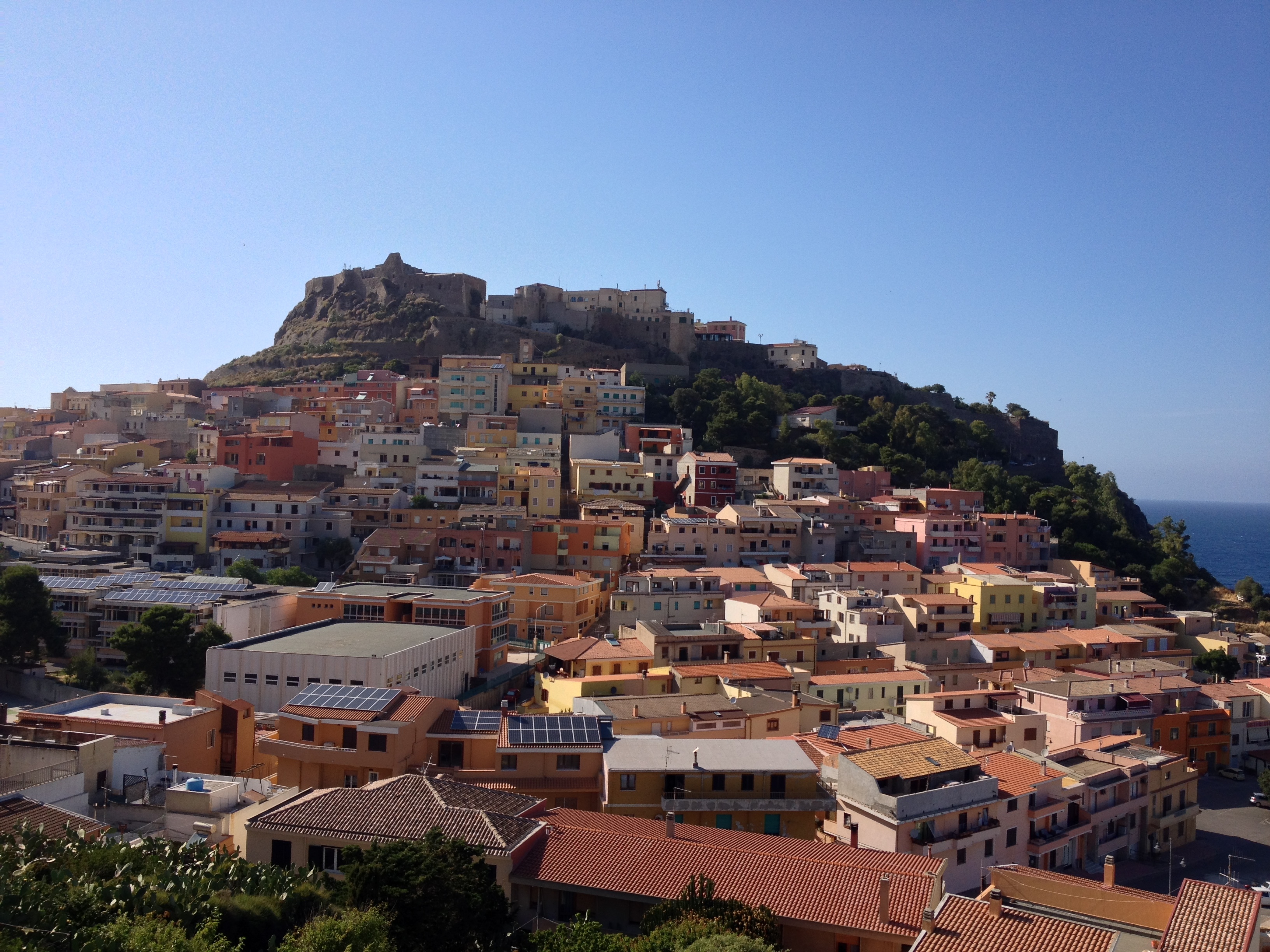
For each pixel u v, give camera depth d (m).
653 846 54.88
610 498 188.62
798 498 195.50
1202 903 45.72
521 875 52.62
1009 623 150.00
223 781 68.88
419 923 44.69
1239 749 118.38
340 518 172.12
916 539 181.00
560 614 137.12
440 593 121.62
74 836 49.81
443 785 61.53
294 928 45.25
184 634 105.44
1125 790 89.00
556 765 72.56
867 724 91.88
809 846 58.28
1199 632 156.88
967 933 47.28
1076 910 50.44
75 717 77.75
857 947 48.75
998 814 74.62
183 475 177.50
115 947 38.97
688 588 142.62
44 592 120.25
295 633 105.38
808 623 133.38
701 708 90.00
